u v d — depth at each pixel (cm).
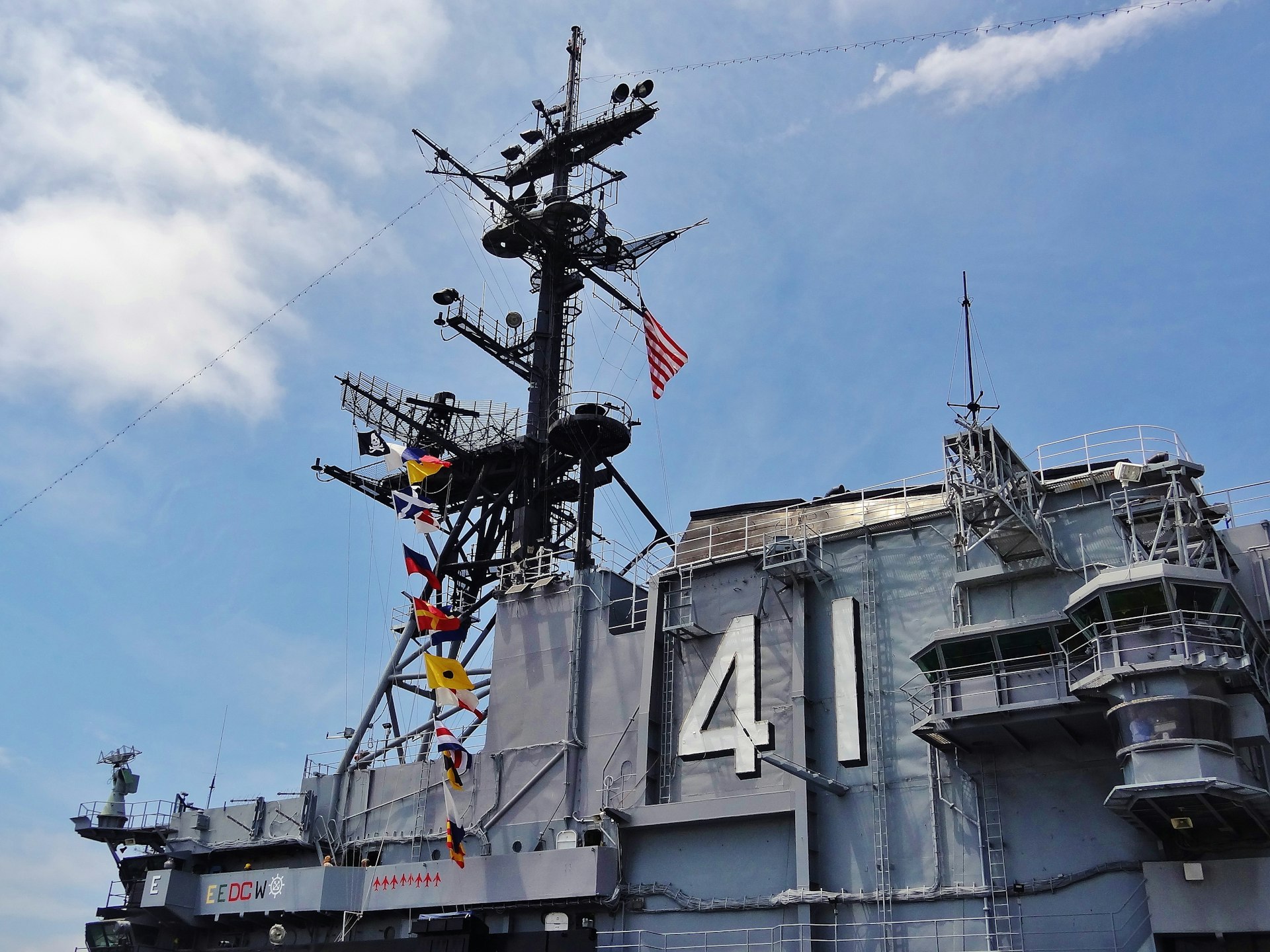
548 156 5212
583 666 4106
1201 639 2709
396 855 4266
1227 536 3244
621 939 3522
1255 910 2662
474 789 4147
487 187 4834
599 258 5147
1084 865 2931
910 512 3647
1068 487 3288
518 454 4975
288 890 4194
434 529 4338
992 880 3020
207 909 4422
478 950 3647
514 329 5203
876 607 3506
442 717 4428
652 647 3878
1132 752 2661
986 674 3081
